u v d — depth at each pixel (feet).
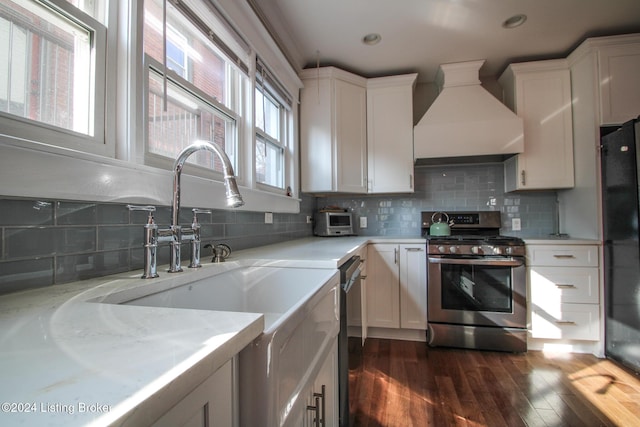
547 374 6.50
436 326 8.03
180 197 3.60
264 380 1.69
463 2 6.51
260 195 6.08
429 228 9.94
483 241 7.86
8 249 2.18
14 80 2.42
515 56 8.71
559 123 8.48
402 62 9.02
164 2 3.64
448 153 8.70
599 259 7.46
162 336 1.43
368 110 9.53
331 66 9.02
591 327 7.47
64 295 2.20
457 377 6.40
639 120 6.30
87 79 2.96
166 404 1.02
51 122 2.67
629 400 5.51
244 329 1.53
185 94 4.55
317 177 9.00
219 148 2.91
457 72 9.01
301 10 6.69
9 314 1.76
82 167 2.59
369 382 6.23
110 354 1.24
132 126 3.27
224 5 4.93
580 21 7.16
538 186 8.54
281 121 8.29
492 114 8.55
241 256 4.56
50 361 1.17
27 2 2.52
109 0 3.16
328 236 9.56
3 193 2.04
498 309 7.75
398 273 8.50
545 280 7.70
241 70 5.69
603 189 7.39
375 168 9.45
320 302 3.05
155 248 2.93
